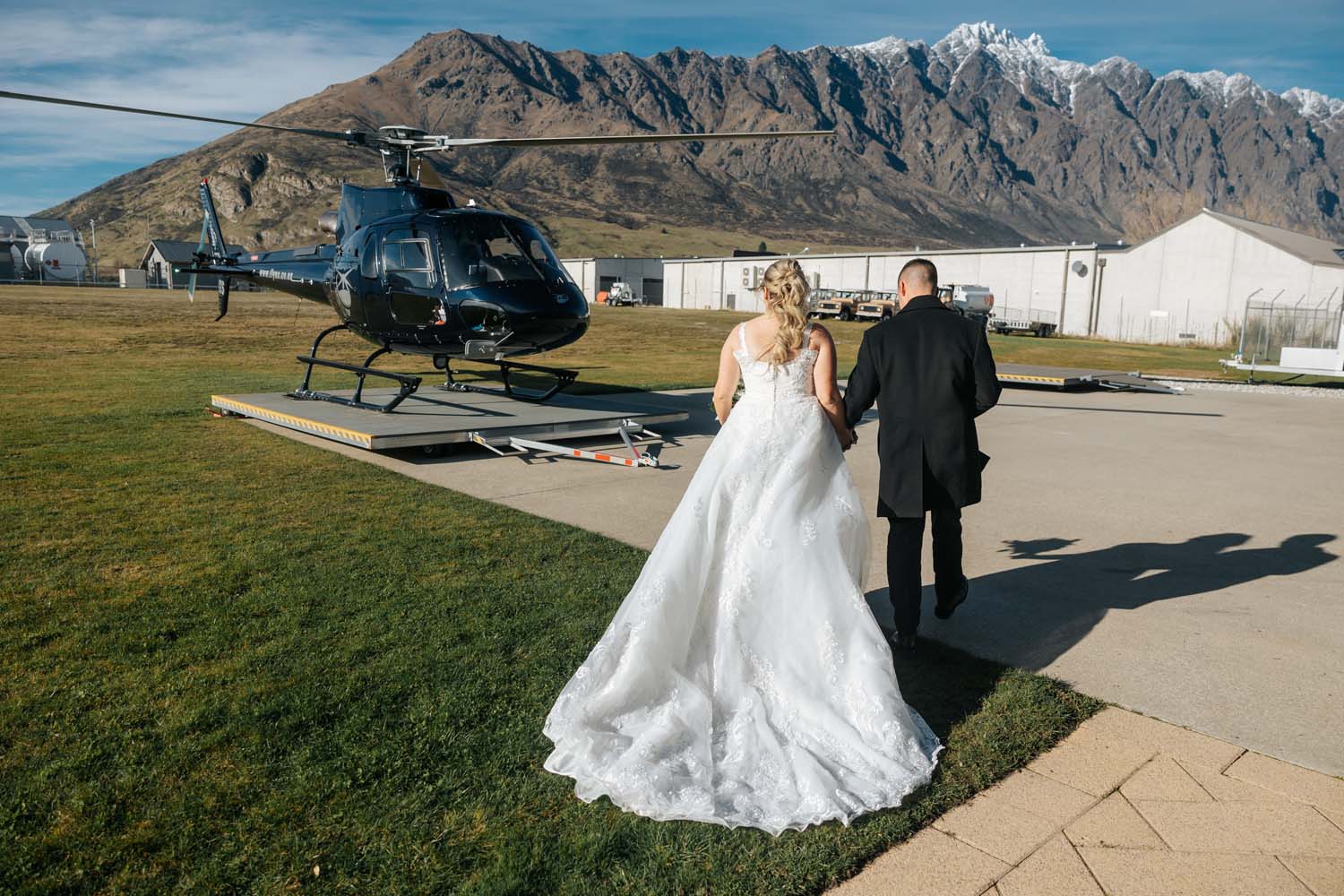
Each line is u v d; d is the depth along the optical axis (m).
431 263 8.19
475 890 2.04
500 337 8.03
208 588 4.07
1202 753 2.73
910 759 2.57
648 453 7.84
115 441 7.97
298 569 4.36
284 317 31.33
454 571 4.35
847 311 41.59
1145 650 3.56
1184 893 2.06
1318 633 3.76
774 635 2.76
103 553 4.60
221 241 11.75
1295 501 6.32
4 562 4.43
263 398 9.66
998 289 40.94
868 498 6.40
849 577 2.82
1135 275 36.12
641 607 2.71
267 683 3.08
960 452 3.37
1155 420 10.69
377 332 8.86
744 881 2.10
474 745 2.68
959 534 3.65
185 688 3.03
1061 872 2.14
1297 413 11.72
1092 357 23.73
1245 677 3.30
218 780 2.47
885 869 2.16
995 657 3.48
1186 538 5.29
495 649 3.39
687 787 2.41
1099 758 2.70
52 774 2.48
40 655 3.30
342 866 2.11
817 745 2.62
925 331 3.36
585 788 2.41
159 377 13.52
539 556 4.62
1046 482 6.90
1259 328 29.75
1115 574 4.57
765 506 2.78
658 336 27.19
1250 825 2.34
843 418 2.94
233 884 2.05
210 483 6.32
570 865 2.14
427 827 2.28
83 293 47.91
